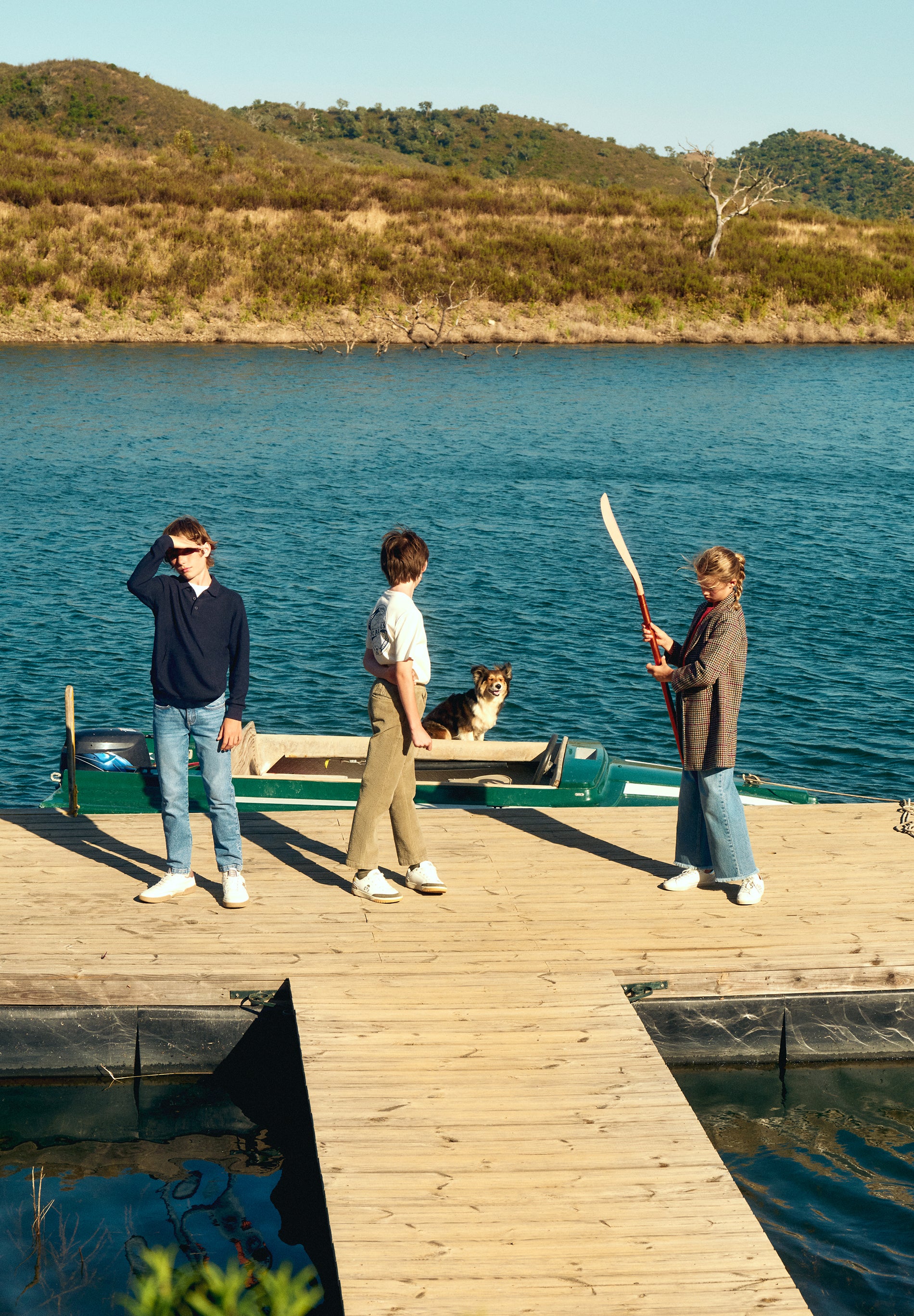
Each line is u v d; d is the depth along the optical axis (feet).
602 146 531.91
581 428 100.83
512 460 86.28
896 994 18.39
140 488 73.72
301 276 163.43
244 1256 14.73
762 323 171.83
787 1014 18.38
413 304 163.32
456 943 18.60
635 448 91.81
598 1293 11.93
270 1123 17.62
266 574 55.42
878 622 49.26
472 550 60.80
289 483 76.48
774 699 40.68
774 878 21.13
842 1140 17.02
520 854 22.17
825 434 99.04
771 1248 12.60
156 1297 9.09
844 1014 18.45
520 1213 13.00
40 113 358.02
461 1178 13.53
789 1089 18.13
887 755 35.91
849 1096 18.02
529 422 103.81
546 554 60.34
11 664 42.73
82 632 46.44
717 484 78.23
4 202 172.24
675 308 173.06
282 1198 15.93
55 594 51.34
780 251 190.60
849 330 172.65
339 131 532.32
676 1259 12.41
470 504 71.36
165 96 375.25
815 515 69.10
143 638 45.98
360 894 19.99
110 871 21.11
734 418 107.24
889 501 72.95
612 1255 12.45
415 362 141.28
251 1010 17.88
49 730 36.78
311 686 41.32
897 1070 18.66
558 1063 15.69
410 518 67.51
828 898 20.34
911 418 107.65
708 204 226.79
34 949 18.12
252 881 20.79
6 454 83.87
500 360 144.36
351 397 114.73
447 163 505.66
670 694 20.47
